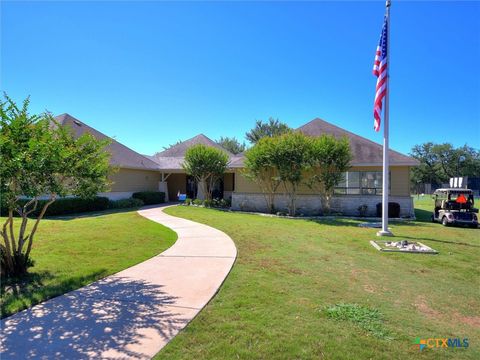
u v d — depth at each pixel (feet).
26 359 9.52
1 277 17.62
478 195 158.20
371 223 44.19
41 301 14.35
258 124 143.23
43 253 23.68
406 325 12.62
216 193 86.07
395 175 58.70
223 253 24.38
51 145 16.63
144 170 79.87
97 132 74.33
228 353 9.98
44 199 48.49
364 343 10.91
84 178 19.43
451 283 18.43
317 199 59.36
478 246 29.58
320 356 9.93
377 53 34.12
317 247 27.48
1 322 12.15
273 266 20.89
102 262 21.33
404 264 22.40
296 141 52.60
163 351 10.04
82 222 41.47
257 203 62.49
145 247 26.32
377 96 33.99
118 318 12.55
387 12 33.55
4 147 15.11
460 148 199.11
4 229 17.75
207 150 68.85
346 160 53.47
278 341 10.81
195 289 16.10
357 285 17.51
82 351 10.00
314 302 14.66
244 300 14.64
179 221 43.75
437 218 47.67
